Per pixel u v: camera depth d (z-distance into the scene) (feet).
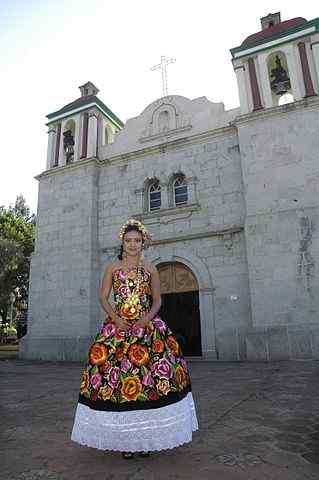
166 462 10.09
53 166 61.31
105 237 54.03
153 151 53.57
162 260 48.42
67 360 48.52
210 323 43.55
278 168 43.04
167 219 49.42
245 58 50.19
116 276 11.16
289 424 13.74
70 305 52.06
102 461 10.29
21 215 139.54
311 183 41.14
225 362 38.68
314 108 43.24
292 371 28.43
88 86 67.31
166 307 47.91
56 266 55.01
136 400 9.42
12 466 10.16
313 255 38.88
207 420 14.62
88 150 58.13
